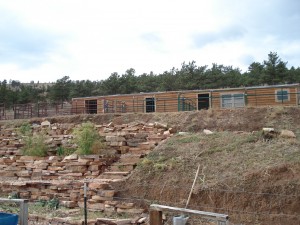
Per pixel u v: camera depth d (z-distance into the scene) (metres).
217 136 16.09
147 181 13.60
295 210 10.21
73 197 14.75
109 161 16.94
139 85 59.56
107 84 60.62
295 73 52.31
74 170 16.88
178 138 16.84
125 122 22.08
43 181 16.45
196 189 11.99
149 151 16.30
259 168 11.91
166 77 57.28
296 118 17.31
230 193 11.39
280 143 13.80
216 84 52.91
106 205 13.35
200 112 20.00
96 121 23.52
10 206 14.30
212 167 13.09
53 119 25.78
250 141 14.59
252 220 10.59
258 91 24.89
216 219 5.75
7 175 19.11
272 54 51.84
